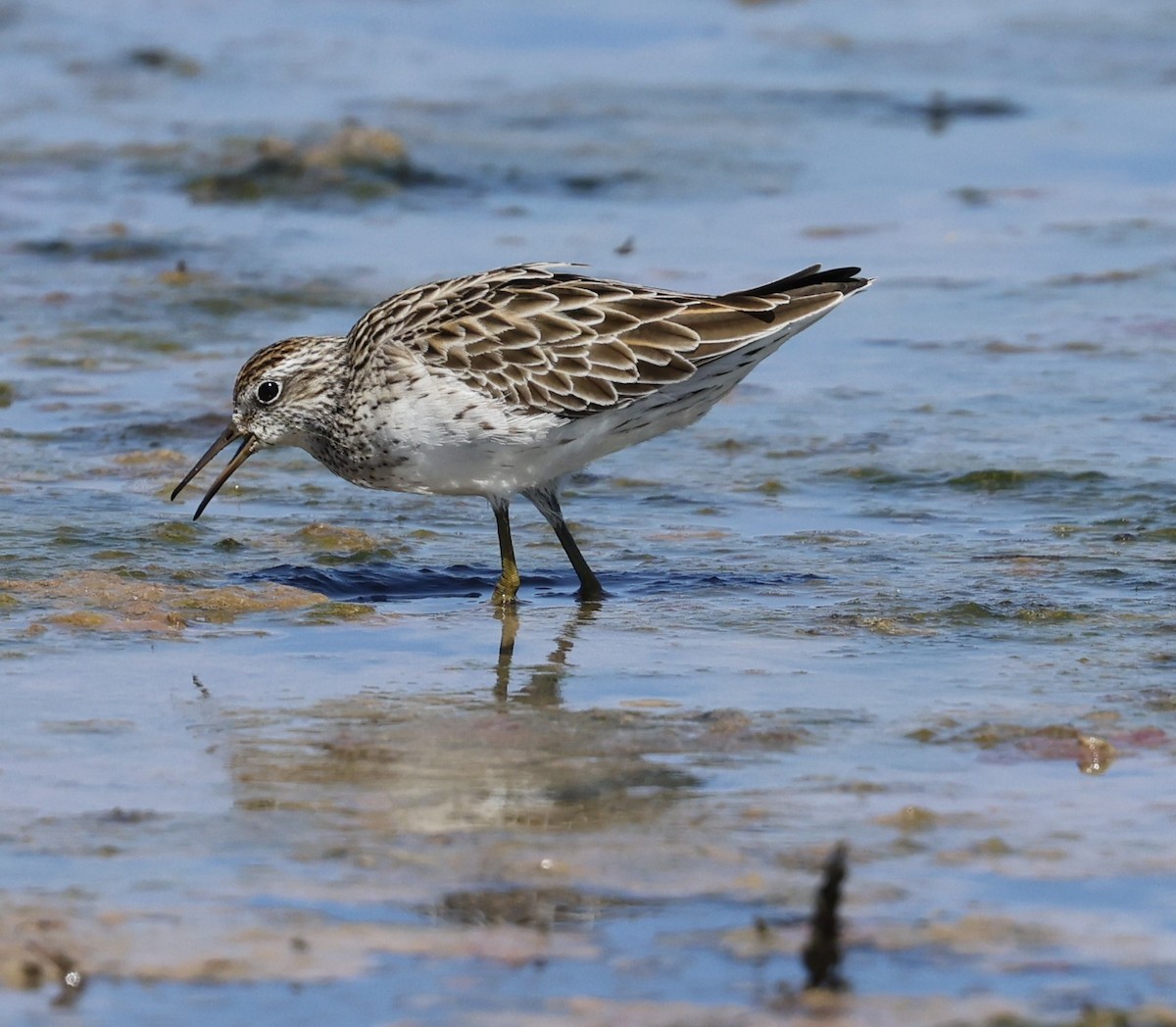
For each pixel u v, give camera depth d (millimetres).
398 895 8453
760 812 9336
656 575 13867
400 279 22656
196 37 36656
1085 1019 7391
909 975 7754
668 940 8055
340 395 13742
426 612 13062
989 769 9891
